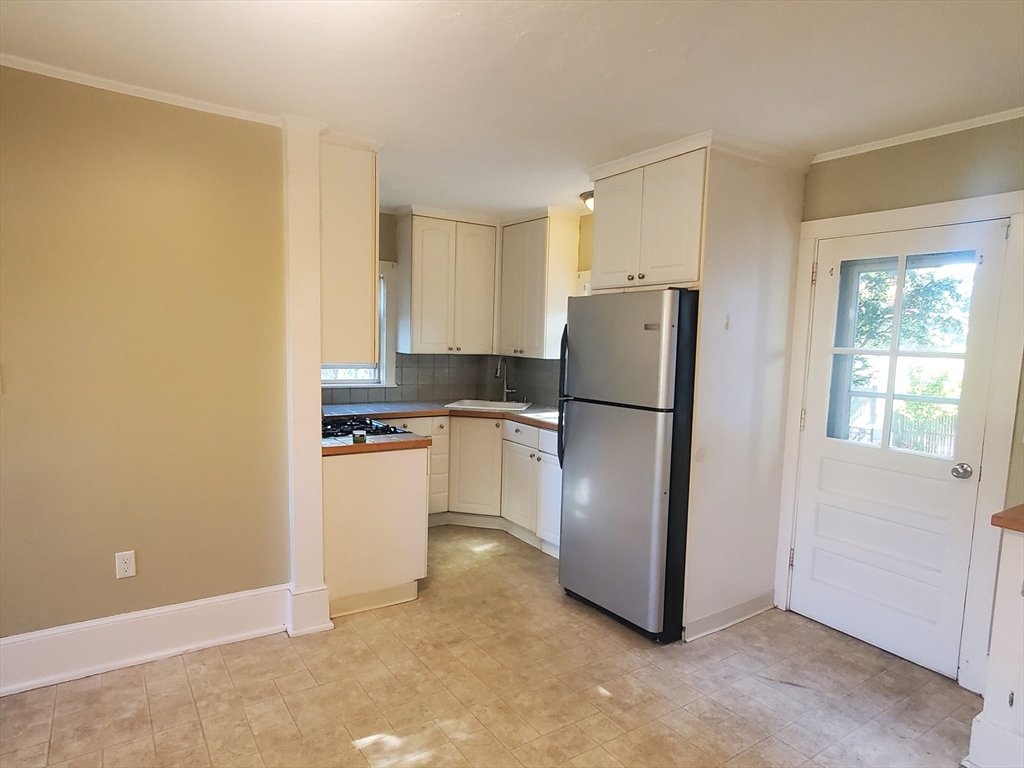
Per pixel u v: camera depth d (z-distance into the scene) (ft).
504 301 14.96
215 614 8.41
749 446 9.46
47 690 7.23
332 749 6.36
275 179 8.32
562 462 10.23
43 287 7.04
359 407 14.06
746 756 6.42
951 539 8.00
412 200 13.12
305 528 8.81
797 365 9.80
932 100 7.07
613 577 9.29
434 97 7.24
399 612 9.69
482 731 6.72
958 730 6.94
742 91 6.90
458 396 16.28
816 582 9.71
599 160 9.70
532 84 6.81
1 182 6.72
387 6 5.19
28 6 5.32
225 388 8.23
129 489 7.71
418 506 10.06
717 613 9.39
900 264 8.46
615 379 9.10
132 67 6.64
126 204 7.41
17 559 7.13
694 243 8.50
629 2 5.05
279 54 6.19
